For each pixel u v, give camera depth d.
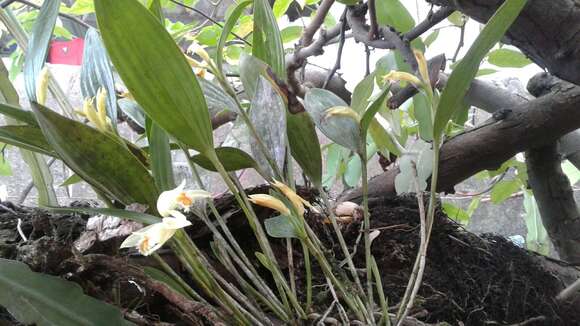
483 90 0.79
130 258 0.41
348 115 0.37
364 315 0.37
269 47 0.44
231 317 0.36
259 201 0.34
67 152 0.31
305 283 0.49
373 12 0.62
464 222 0.96
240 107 0.37
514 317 0.53
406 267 0.54
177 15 1.36
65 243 0.35
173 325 0.36
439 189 0.70
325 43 0.77
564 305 0.57
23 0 0.85
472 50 0.30
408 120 1.05
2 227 0.47
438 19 0.59
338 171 0.91
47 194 0.58
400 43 0.60
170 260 0.43
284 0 0.87
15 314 0.29
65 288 0.32
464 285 0.52
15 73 1.04
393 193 0.71
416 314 0.44
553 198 0.73
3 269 0.31
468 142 0.66
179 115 0.30
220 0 1.03
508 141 0.65
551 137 0.65
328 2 0.81
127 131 1.10
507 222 1.32
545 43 0.46
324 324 0.37
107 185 0.34
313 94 0.41
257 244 0.49
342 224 0.54
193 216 0.45
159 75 0.28
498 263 0.57
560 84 0.64
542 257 0.64
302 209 0.35
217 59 0.40
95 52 0.40
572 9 0.43
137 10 0.26
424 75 0.36
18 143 0.35
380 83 0.78
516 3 0.27
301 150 0.40
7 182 1.12
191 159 0.39
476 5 0.46
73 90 1.09
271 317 0.42
